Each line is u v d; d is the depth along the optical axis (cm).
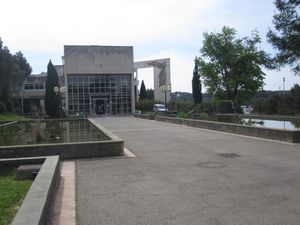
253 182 557
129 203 448
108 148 833
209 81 4238
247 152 881
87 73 4434
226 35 4047
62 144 801
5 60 5403
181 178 591
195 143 1084
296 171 642
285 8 1775
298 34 1733
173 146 1018
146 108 4994
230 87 3838
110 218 392
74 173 643
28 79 4872
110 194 493
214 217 392
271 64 1891
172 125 1981
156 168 684
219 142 1100
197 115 2834
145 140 1184
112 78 4566
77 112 4309
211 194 488
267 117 2377
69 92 4422
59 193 500
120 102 4588
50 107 3675
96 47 4466
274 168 672
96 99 4531
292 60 1803
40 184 399
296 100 3541
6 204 414
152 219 387
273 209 419
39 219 285
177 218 390
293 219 384
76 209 426
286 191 501
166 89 3638
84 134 1279
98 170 670
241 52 3906
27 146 782
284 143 1028
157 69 5847
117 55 4531
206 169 668
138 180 580
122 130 1625
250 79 3925
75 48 4400
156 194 490
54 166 509
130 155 852
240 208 424
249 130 1252
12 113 3731
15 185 520
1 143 1020
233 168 675
